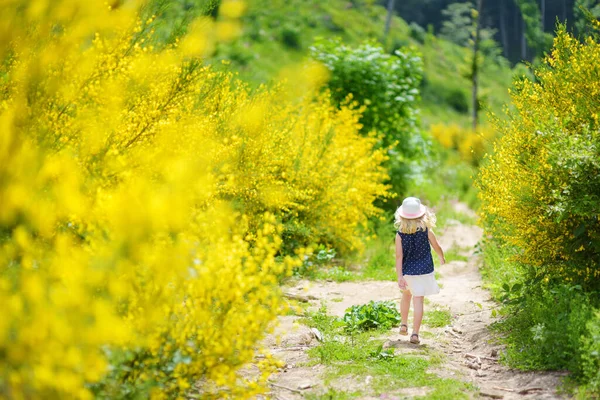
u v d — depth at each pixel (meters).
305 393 4.51
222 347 3.65
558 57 6.44
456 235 13.30
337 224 10.15
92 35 4.46
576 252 5.76
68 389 2.82
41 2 3.12
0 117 3.29
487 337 6.04
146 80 4.91
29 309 2.78
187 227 3.84
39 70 3.48
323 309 7.13
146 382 3.41
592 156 5.22
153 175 4.36
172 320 3.74
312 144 10.13
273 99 8.76
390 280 9.19
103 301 3.02
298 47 31.97
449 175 19.56
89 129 4.21
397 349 5.70
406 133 15.77
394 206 14.69
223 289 3.74
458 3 53.12
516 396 4.49
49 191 3.35
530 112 6.30
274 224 8.35
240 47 23.53
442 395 4.40
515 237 6.16
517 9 54.34
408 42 42.28
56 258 2.99
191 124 5.47
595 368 4.34
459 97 37.06
